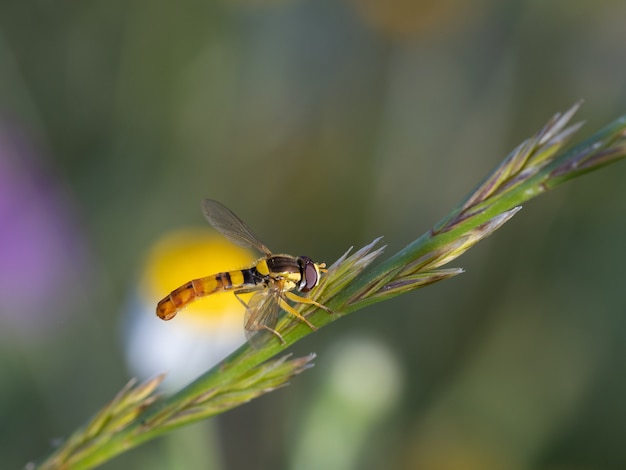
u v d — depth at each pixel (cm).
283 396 15
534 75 16
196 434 13
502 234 16
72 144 17
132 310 13
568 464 15
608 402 15
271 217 17
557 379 16
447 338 16
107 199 17
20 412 15
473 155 16
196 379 10
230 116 17
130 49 17
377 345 14
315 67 18
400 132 17
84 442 10
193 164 17
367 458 14
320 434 13
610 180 16
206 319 13
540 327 16
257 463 14
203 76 17
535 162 10
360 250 10
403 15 17
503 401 15
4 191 16
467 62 17
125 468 14
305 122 17
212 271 13
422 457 15
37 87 17
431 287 16
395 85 17
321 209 17
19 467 15
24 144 16
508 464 15
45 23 17
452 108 17
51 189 16
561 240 16
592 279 16
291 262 12
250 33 17
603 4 16
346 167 17
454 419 15
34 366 15
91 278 16
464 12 17
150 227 17
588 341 16
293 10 17
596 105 16
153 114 17
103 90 17
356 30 17
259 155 17
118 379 15
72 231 16
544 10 16
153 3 17
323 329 16
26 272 15
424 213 16
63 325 15
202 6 17
